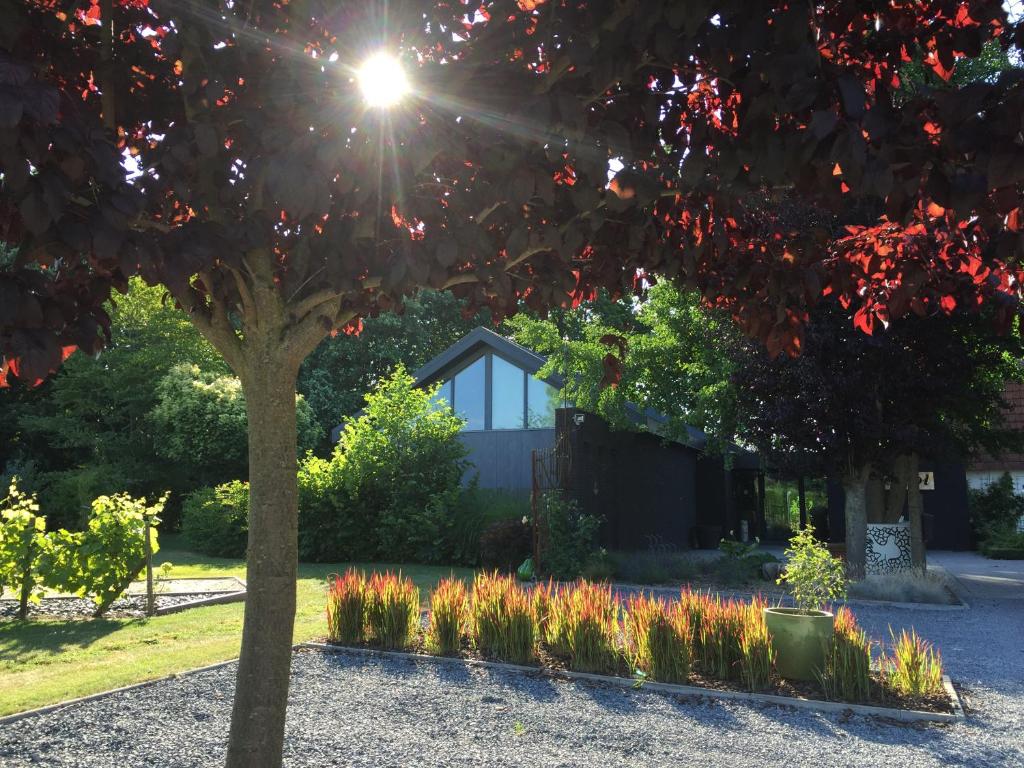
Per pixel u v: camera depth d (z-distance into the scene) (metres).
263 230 2.35
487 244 2.50
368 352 31.97
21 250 1.96
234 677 6.10
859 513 13.13
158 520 9.76
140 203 1.91
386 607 7.42
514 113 2.22
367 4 2.39
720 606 6.66
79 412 25.11
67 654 7.12
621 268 3.41
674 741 4.74
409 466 16.44
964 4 2.44
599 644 6.55
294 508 3.01
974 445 15.97
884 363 12.04
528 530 14.05
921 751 4.65
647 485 19.86
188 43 2.29
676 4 2.00
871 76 2.73
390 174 2.36
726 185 2.42
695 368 14.59
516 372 19.06
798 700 5.62
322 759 4.35
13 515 9.30
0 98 1.57
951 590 12.66
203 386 24.25
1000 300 3.39
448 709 5.37
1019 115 1.72
